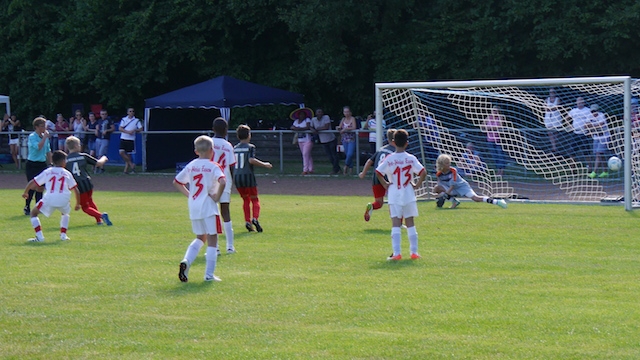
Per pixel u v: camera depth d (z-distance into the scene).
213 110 44.31
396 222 15.54
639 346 9.76
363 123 38.78
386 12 41.19
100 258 15.99
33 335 10.55
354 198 27.61
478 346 9.81
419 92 31.11
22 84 50.34
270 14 43.56
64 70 46.75
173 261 15.64
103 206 25.47
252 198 19.55
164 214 23.25
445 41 40.56
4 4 50.31
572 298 12.20
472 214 22.48
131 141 39.56
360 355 9.54
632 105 26.36
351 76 43.69
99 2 45.56
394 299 12.23
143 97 48.84
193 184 13.66
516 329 10.53
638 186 25.31
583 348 9.70
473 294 12.53
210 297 12.48
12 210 24.84
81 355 9.73
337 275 14.09
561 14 37.78
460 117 36.00
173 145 41.44
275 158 42.22
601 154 29.27
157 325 10.95
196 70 46.66
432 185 27.88
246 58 46.59
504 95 29.41
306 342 10.08
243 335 10.45
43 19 49.31
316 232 19.34
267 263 15.30
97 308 11.87
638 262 15.04
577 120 28.98
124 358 9.59
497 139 30.39
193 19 44.38
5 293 12.84
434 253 16.22
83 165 20.78
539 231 19.08
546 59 39.12
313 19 40.00
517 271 14.30
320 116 37.19
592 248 16.62
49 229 20.36
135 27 44.03
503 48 38.78
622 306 11.65
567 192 27.91
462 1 40.97
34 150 23.88
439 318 11.10
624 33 36.38
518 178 29.48
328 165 41.66
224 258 15.87
